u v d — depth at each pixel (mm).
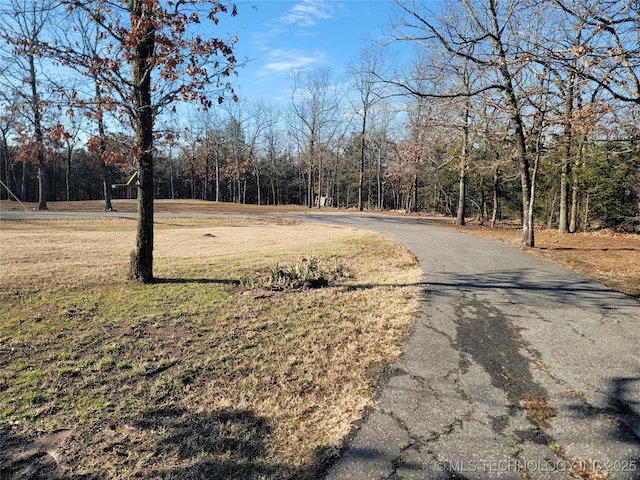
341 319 5348
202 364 3990
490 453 2578
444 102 10203
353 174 51000
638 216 19109
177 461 2561
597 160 16922
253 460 2549
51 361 4020
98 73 6109
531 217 12125
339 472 2408
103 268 8266
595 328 4984
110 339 4602
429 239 14000
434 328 4980
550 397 3305
